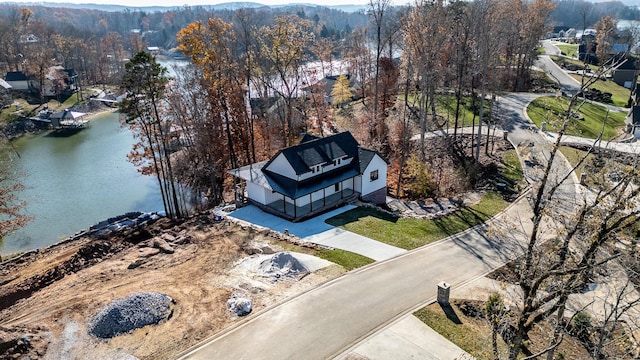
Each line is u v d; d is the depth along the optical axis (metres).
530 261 14.90
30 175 59.91
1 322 23.80
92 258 32.19
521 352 20.48
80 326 22.69
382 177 42.25
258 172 39.16
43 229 44.88
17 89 96.88
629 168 13.28
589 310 22.45
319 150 38.69
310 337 21.28
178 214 43.16
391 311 23.34
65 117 82.69
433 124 58.06
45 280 29.52
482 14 50.62
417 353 20.16
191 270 28.28
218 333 21.66
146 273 28.27
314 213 36.97
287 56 50.09
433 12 51.91
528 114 59.41
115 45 145.75
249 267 28.06
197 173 52.66
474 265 28.61
